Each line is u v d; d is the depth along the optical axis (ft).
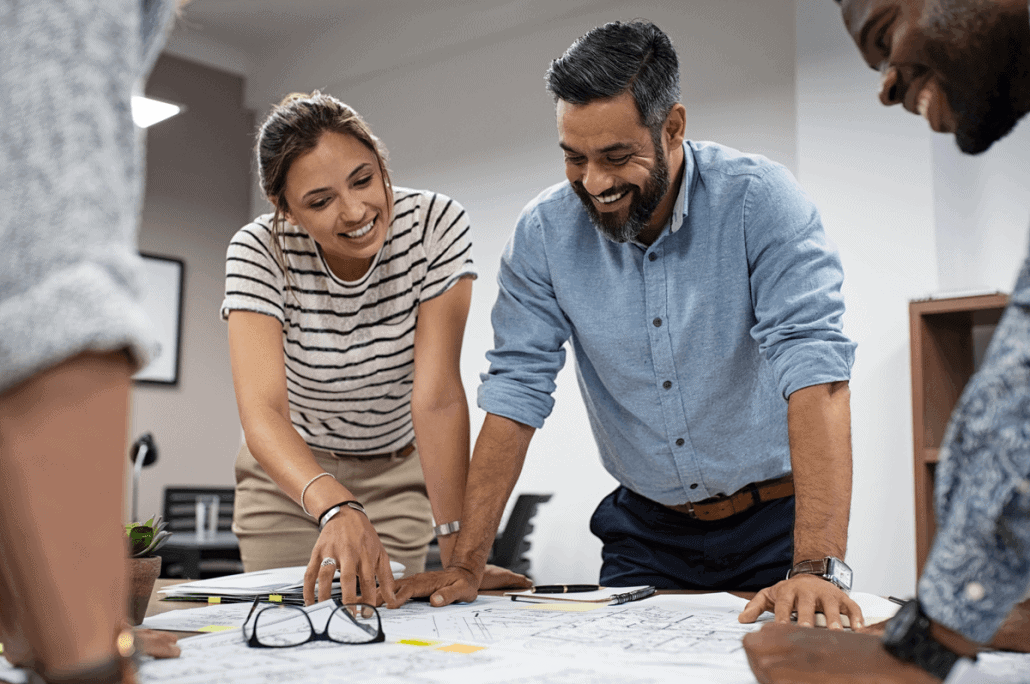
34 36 1.51
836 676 1.96
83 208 1.47
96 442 1.48
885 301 10.44
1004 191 10.21
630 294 4.80
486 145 14.74
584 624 3.27
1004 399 1.75
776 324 4.27
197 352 16.40
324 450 5.70
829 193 10.93
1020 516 1.73
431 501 4.95
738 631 3.09
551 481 13.26
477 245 14.67
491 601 4.14
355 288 5.01
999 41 2.51
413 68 15.72
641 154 4.12
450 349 5.07
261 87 17.25
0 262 1.45
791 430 3.99
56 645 1.47
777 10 11.92
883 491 10.23
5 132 1.48
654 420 4.91
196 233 16.61
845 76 10.94
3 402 1.44
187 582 4.85
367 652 2.69
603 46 4.00
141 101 13.05
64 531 1.45
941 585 1.85
